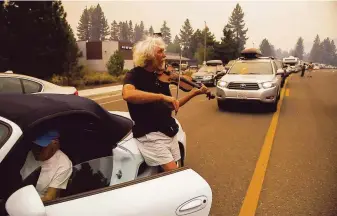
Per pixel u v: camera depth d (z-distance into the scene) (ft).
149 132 8.34
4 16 60.29
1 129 6.75
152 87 8.02
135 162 8.50
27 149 6.93
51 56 64.34
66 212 5.69
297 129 24.52
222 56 230.68
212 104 39.04
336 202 12.14
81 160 9.19
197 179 7.37
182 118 29.35
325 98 45.88
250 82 32.07
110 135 9.37
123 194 6.37
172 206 6.62
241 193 12.91
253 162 16.63
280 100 43.37
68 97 8.98
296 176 14.70
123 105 38.52
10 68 61.21
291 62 179.83
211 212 11.34
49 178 7.36
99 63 182.60
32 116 7.07
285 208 11.69
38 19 62.59
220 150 18.81
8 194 6.70
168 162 8.45
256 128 24.97
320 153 18.19
